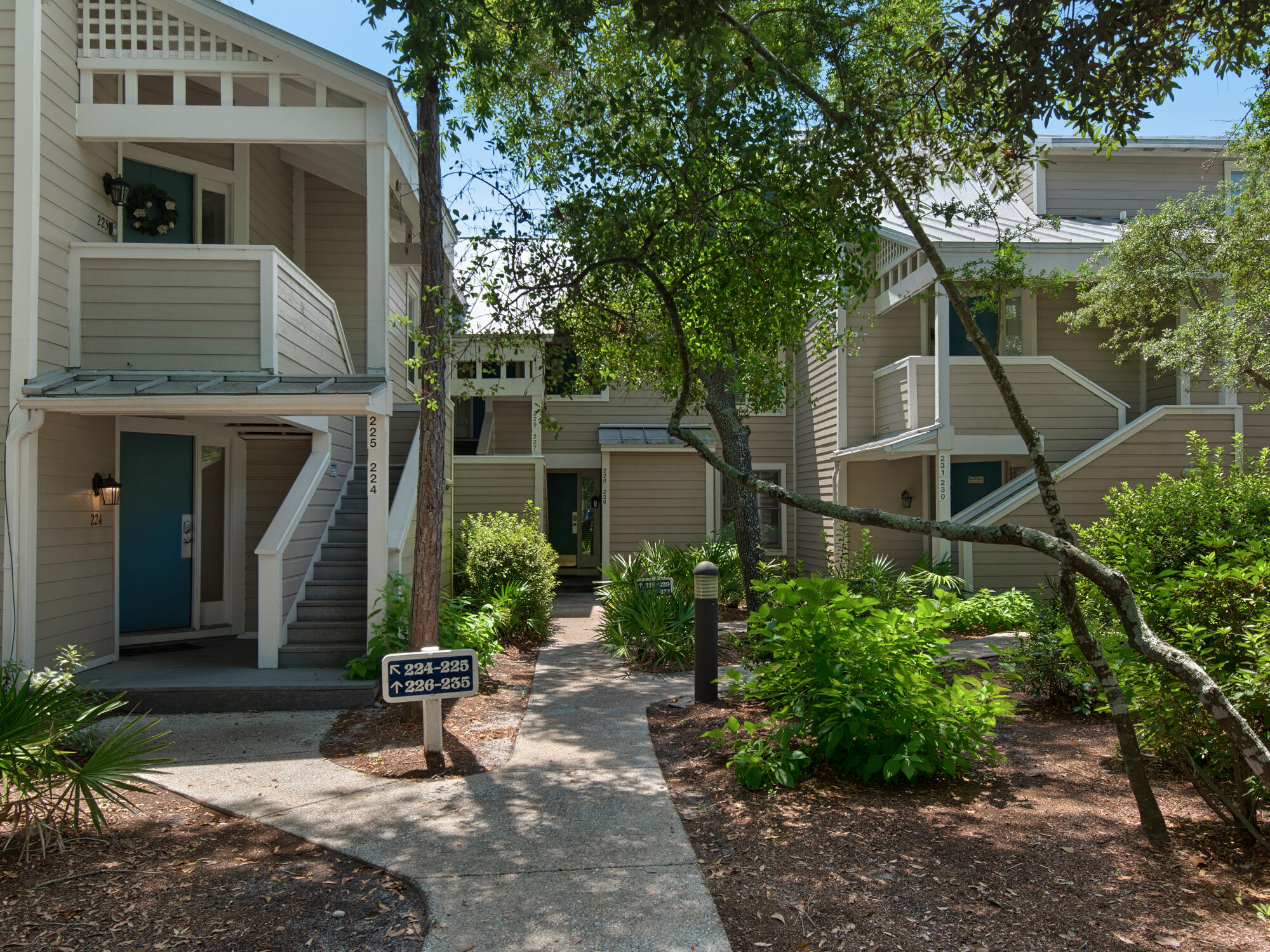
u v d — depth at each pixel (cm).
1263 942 318
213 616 1028
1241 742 351
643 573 1240
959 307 494
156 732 657
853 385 1496
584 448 1805
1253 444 1324
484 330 648
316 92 834
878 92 588
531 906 361
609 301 745
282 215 1185
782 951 322
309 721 694
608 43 749
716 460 546
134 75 820
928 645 518
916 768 471
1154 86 537
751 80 609
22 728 427
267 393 733
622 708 725
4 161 732
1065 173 1513
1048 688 695
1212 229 1091
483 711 714
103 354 794
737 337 783
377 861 411
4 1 736
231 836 450
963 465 1498
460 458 1595
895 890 366
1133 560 548
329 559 951
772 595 626
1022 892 362
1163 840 404
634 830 446
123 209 917
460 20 592
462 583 1224
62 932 344
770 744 521
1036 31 512
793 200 608
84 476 816
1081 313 1193
